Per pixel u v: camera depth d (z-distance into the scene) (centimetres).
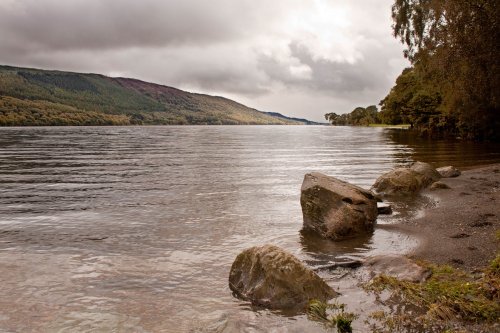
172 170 2981
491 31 2698
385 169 2905
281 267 778
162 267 966
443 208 1521
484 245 1034
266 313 718
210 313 726
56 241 1185
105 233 1270
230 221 1419
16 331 667
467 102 4444
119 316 719
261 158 3950
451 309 654
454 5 2848
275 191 2038
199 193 1988
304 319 684
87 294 812
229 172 2842
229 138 9225
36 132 11775
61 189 2130
